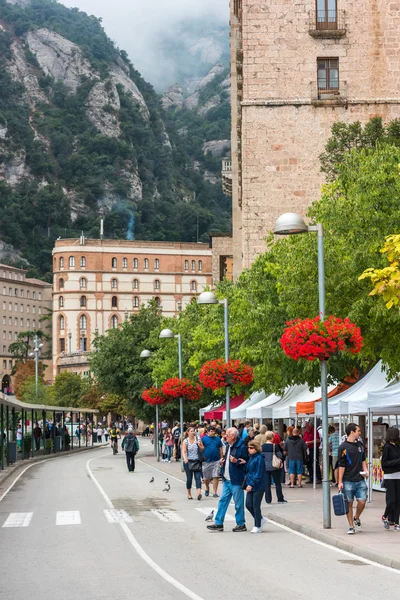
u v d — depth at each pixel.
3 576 16.52
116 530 23.69
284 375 40.62
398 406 29.23
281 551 19.42
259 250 59.38
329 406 32.81
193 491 38.03
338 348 24.20
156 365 76.81
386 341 32.53
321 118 59.91
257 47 60.19
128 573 16.55
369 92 59.91
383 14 60.16
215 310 63.47
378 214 33.91
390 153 36.19
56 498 34.69
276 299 42.19
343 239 34.62
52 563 18.03
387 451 21.86
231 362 43.69
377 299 31.78
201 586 14.99
